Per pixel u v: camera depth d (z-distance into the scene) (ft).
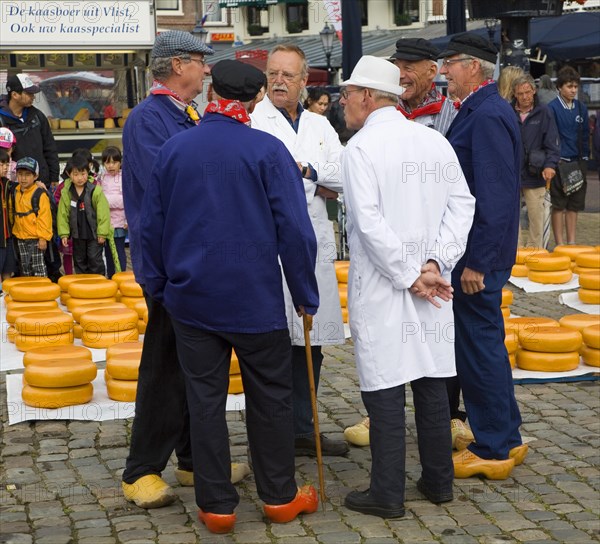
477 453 16.01
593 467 16.53
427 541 13.67
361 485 15.80
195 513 14.66
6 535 13.82
